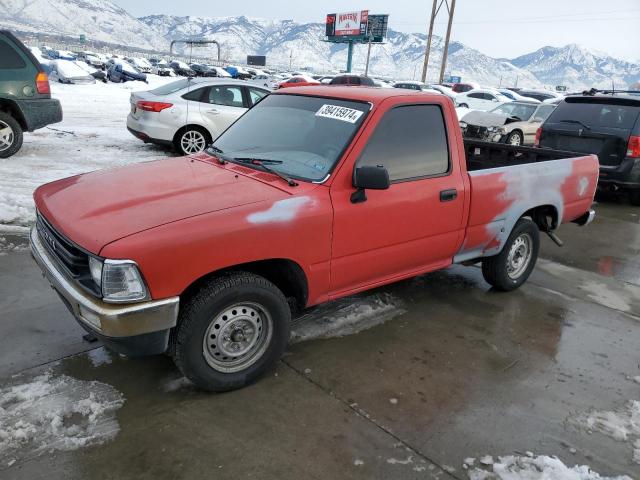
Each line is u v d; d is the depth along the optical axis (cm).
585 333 430
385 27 7381
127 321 265
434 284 511
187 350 294
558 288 525
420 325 423
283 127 387
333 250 338
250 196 312
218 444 277
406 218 371
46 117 898
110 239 266
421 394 331
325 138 356
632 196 921
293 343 382
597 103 898
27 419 284
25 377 319
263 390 324
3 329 370
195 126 1000
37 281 447
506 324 436
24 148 964
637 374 373
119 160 930
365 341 391
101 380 322
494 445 290
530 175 462
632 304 497
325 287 347
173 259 271
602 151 880
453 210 401
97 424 285
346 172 336
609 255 646
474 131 1271
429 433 296
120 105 1873
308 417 303
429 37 4475
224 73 5256
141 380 326
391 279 394
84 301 271
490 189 426
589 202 548
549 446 293
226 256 289
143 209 293
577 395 342
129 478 252
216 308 296
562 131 920
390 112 359
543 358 386
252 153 377
